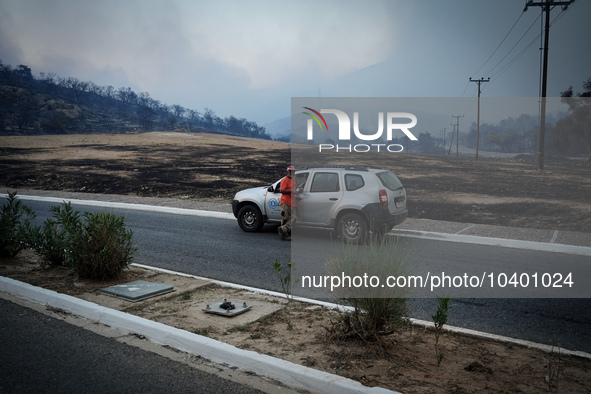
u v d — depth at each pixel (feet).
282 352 13.74
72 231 22.62
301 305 18.78
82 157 160.86
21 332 15.71
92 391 11.75
